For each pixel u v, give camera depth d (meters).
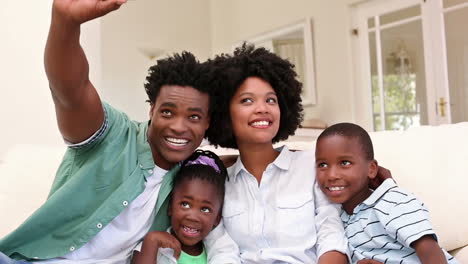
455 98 3.16
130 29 4.57
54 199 1.08
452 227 1.31
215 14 5.20
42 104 2.29
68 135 1.05
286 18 4.32
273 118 1.28
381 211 1.15
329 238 1.17
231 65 1.29
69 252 1.10
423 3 3.29
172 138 1.14
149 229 1.21
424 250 1.05
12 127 2.32
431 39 3.26
